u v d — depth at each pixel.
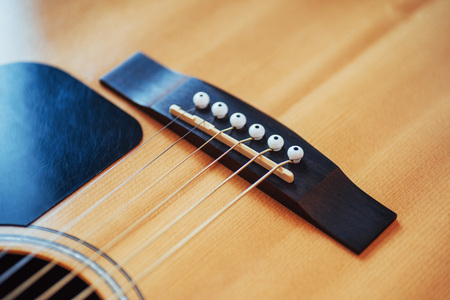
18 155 0.35
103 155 0.35
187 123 0.36
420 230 0.33
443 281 0.31
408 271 0.31
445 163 0.35
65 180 0.34
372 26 0.42
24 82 0.38
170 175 0.34
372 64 0.40
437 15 0.42
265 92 0.38
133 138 0.36
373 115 0.37
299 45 0.41
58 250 0.32
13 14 0.42
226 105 0.36
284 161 0.34
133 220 0.33
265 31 0.42
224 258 0.32
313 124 0.37
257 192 0.34
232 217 0.33
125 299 0.31
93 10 0.43
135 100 0.37
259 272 0.31
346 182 0.34
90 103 0.37
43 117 0.37
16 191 0.34
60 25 0.42
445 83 0.39
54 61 0.40
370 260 0.32
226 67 0.40
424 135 0.36
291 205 0.33
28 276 0.36
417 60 0.40
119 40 0.41
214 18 0.42
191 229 0.32
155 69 0.39
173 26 0.42
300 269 0.31
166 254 0.32
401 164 0.35
